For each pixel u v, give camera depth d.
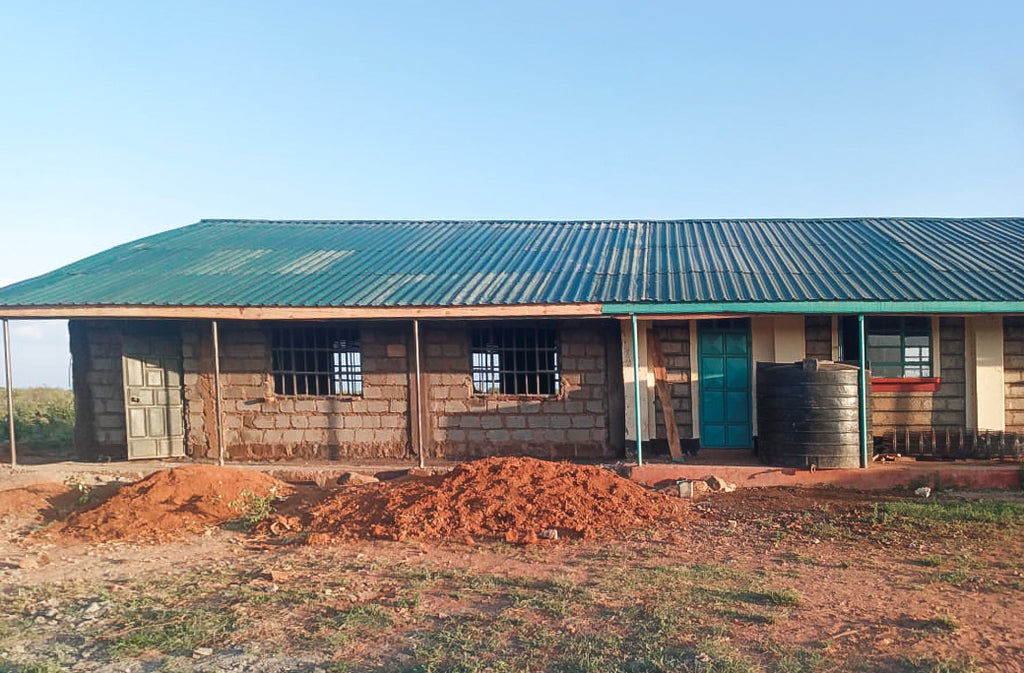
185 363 12.75
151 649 4.91
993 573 6.37
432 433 12.38
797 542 7.55
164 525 8.68
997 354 11.68
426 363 12.41
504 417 12.27
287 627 5.26
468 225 17.11
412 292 11.59
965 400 11.88
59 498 10.20
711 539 7.73
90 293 11.66
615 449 12.09
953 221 15.86
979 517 8.29
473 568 6.77
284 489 10.56
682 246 14.20
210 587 6.30
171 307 10.95
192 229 16.75
